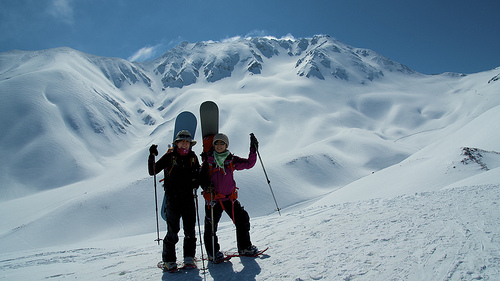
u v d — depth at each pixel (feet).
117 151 612.70
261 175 273.75
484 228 12.60
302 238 15.71
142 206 220.84
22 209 297.94
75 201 224.53
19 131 549.54
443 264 9.73
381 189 97.50
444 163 91.40
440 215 15.72
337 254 12.10
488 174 49.01
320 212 27.35
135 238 60.29
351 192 110.22
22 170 479.82
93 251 33.14
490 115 146.30
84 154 551.18
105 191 233.96
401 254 11.02
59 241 188.24
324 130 624.59
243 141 564.30
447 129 576.20
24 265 26.16
